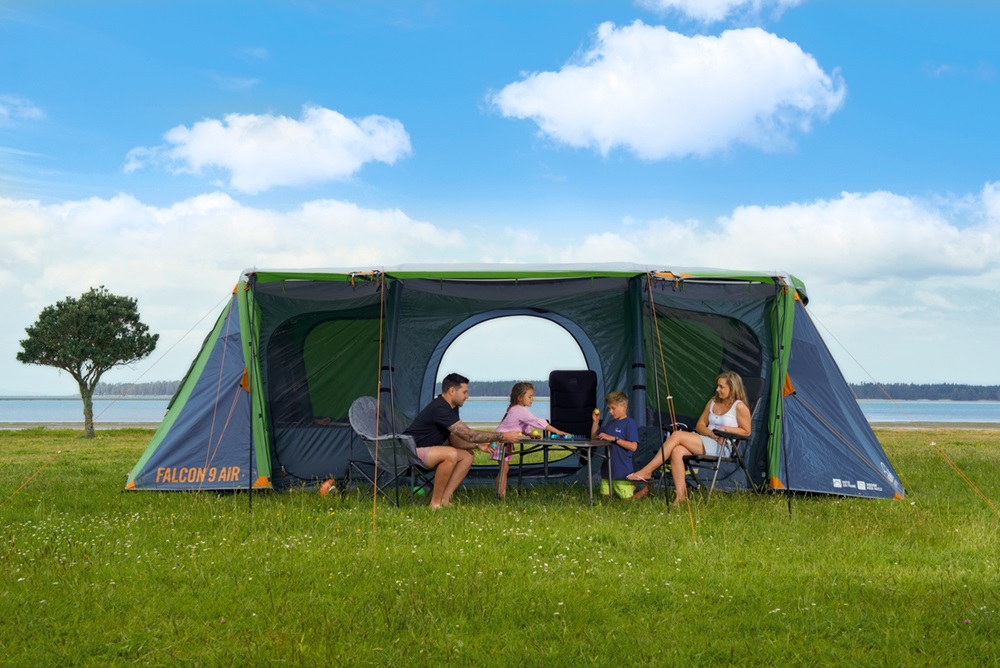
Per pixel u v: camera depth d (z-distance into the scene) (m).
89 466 11.22
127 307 24.06
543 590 4.34
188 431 8.18
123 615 4.03
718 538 5.85
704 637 3.69
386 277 7.71
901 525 6.25
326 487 7.71
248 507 7.09
